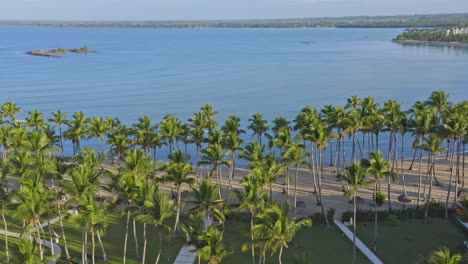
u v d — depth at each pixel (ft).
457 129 261.24
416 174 349.82
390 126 298.15
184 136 317.42
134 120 586.04
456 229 248.73
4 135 310.04
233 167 358.64
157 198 196.54
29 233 223.92
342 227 251.39
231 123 318.65
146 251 226.79
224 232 247.09
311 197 302.25
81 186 198.70
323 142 267.59
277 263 214.28
